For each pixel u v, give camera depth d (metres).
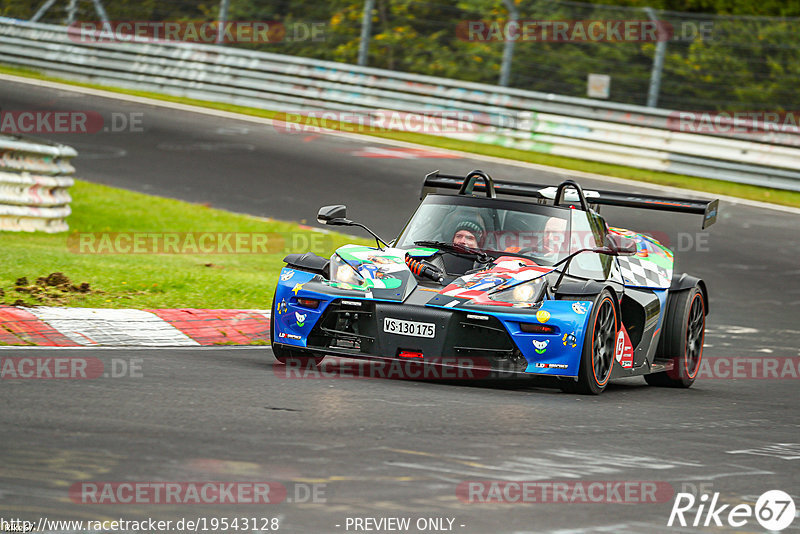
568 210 24.09
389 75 72.44
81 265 32.91
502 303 20.91
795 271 45.72
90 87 78.56
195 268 35.75
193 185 54.47
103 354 21.50
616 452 15.53
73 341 22.95
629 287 24.64
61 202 41.81
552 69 87.88
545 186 25.75
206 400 17.02
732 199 59.38
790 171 62.00
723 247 49.25
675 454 15.84
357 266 21.91
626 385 25.75
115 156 59.72
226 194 53.06
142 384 18.16
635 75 86.19
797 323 36.81
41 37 82.00
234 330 26.88
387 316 20.91
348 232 47.03
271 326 22.06
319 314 21.38
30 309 24.50
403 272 21.77
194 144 64.25
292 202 52.19
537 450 15.11
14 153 39.12
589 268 23.36
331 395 18.44
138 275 32.12
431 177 26.09
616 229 27.47
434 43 91.56
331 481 12.45
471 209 23.94
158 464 12.69
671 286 26.38
